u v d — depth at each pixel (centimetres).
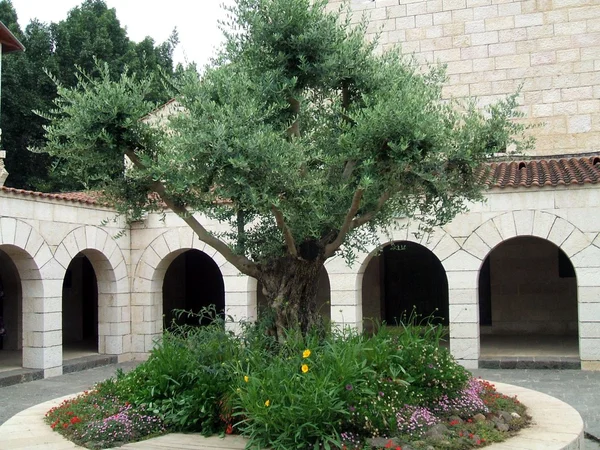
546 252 1919
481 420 723
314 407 618
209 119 687
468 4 1814
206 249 1686
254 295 1692
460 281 1481
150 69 3275
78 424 735
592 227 1398
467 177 768
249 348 778
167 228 1725
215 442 666
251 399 646
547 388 1221
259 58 777
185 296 2330
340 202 786
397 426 659
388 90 783
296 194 694
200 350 802
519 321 1927
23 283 1513
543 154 1741
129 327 1753
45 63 2978
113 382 901
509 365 1452
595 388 1212
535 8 1767
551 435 684
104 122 720
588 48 1723
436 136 678
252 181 659
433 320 2012
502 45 1784
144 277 1747
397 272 2059
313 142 823
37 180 2975
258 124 702
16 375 1427
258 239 840
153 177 700
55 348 1532
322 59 773
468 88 1802
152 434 711
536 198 1434
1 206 1393
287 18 758
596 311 1395
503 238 1453
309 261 798
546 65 1753
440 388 755
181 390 757
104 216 1681
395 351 766
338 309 1557
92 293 2259
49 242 1518
